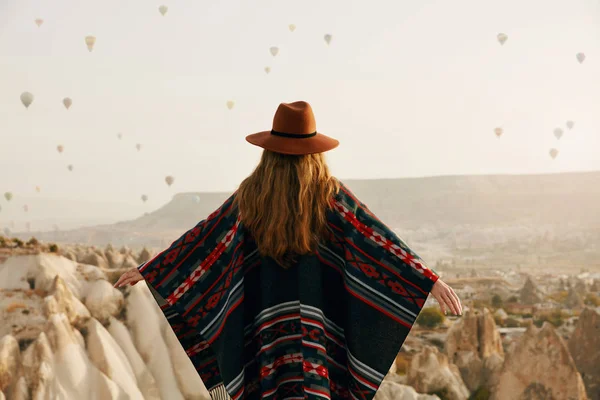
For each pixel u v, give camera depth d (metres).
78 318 49.75
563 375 44.12
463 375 49.91
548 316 87.19
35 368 43.62
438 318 71.69
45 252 54.69
